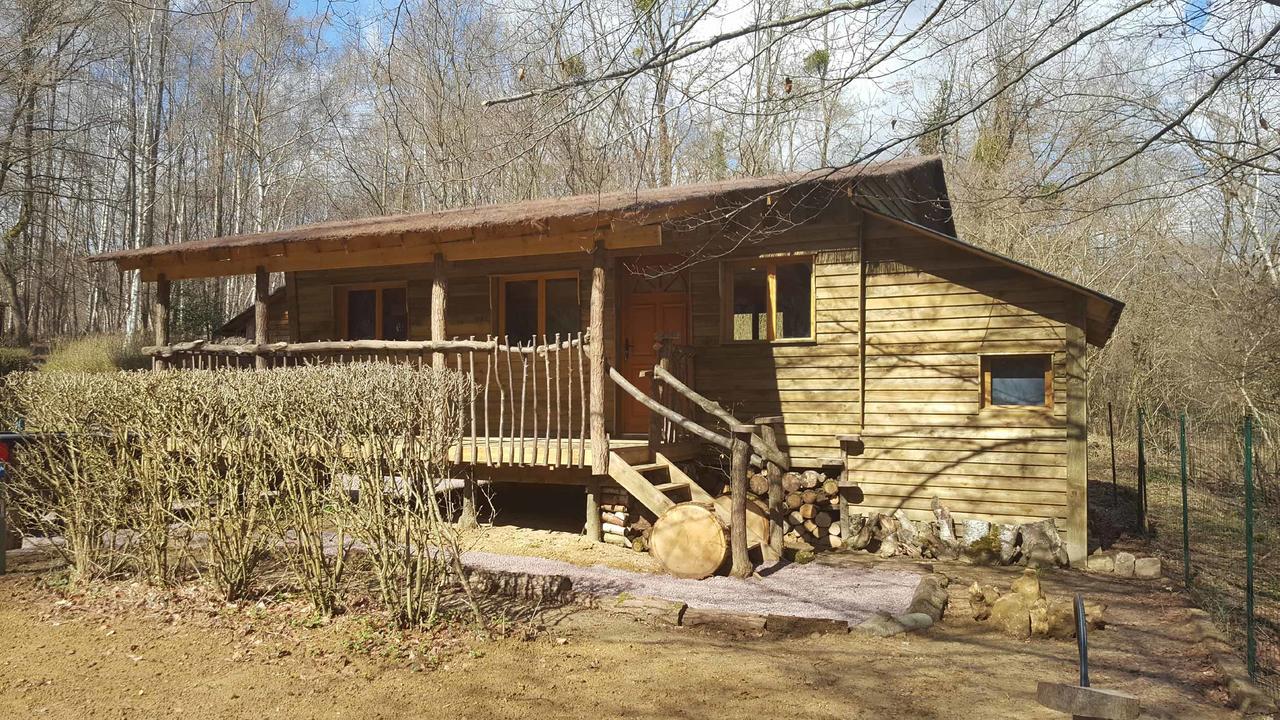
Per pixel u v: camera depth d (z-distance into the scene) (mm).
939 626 7562
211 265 13016
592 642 6688
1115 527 12984
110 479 8156
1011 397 10945
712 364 12344
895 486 11336
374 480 6684
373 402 6668
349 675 5793
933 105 11680
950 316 11133
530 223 9805
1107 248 23812
